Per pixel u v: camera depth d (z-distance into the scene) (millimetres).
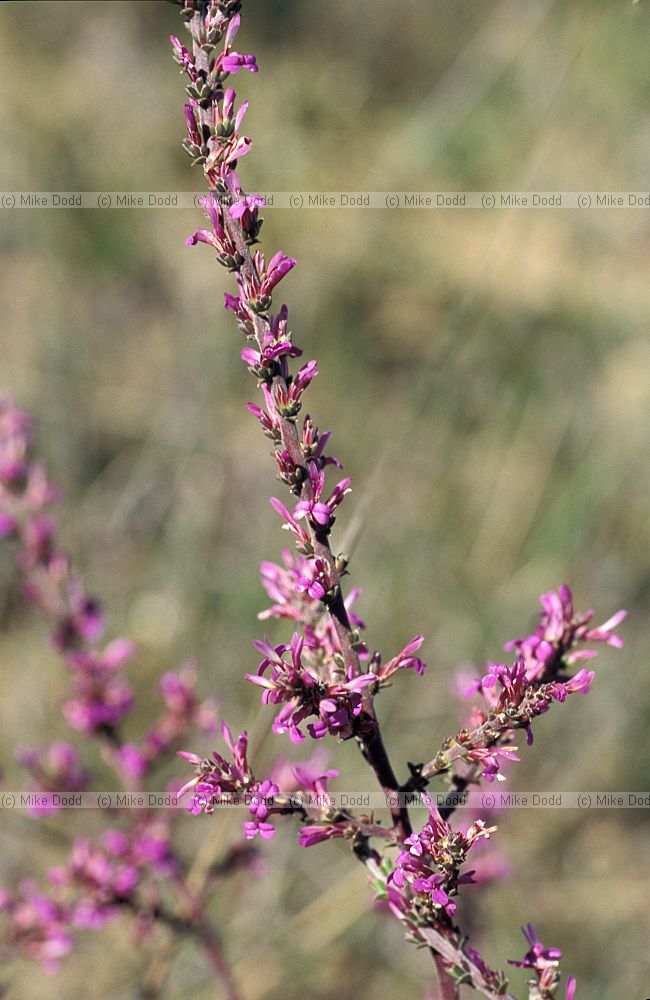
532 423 9398
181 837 5883
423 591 8516
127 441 9953
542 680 2955
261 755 6273
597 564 8797
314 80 12648
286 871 6777
